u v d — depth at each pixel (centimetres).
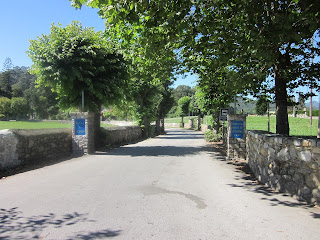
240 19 674
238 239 355
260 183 681
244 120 1118
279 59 824
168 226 396
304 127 1062
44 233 367
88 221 412
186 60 974
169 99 3631
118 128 2016
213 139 2088
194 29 707
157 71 1019
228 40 694
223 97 1532
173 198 539
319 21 613
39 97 7844
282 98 886
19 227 387
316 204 491
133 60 1055
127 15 593
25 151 943
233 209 475
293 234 371
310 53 891
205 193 580
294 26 653
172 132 4194
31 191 582
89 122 1305
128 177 736
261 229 388
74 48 1259
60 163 992
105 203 501
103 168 880
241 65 897
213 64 851
